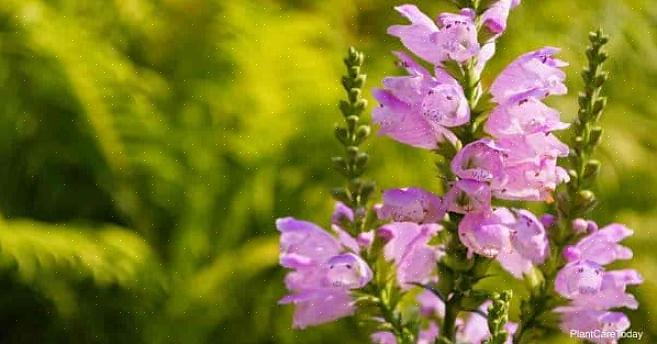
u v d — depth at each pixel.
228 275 1.28
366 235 0.72
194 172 1.39
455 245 0.70
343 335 1.29
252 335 1.32
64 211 1.40
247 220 1.37
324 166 1.39
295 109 1.40
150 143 1.39
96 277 1.25
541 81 0.70
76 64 1.35
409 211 0.69
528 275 0.72
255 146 1.39
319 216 1.35
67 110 1.38
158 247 1.40
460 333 0.76
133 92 1.39
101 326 1.33
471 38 0.69
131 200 1.39
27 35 1.36
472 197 0.68
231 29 1.44
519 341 0.72
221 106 1.41
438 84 0.69
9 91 1.38
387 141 1.38
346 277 0.70
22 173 1.39
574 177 0.71
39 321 1.34
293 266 0.72
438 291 0.71
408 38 0.71
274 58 1.41
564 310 0.72
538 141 0.69
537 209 1.37
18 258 1.21
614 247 0.72
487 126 0.70
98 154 1.38
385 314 0.72
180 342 1.32
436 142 0.70
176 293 1.33
